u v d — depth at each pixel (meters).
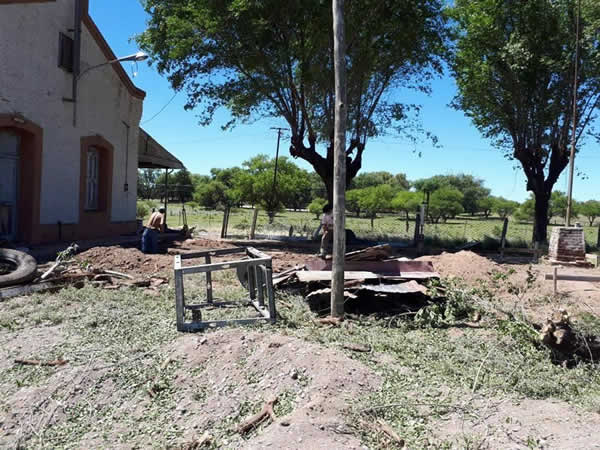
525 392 4.62
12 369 5.04
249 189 43.59
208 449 3.71
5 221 12.99
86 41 15.50
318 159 19.33
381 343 5.90
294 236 21.00
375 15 17.05
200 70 18.14
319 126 20.56
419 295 7.88
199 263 11.93
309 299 7.98
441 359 5.42
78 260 10.63
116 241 15.93
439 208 50.47
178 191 83.56
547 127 21.78
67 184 14.90
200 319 6.75
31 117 13.12
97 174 17.12
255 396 4.40
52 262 11.02
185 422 4.15
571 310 7.77
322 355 4.80
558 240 15.50
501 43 21.11
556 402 4.45
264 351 4.99
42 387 4.59
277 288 8.66
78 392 4.59
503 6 20.53
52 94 13.98
